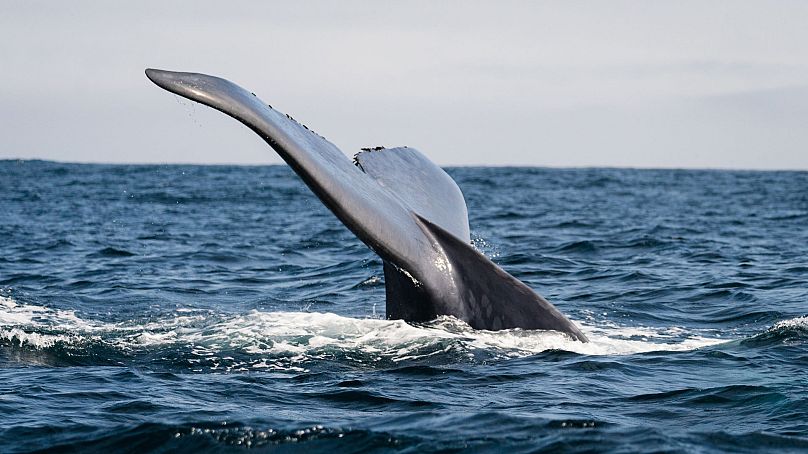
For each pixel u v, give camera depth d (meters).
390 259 24.97
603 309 39.41
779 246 65.88
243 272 51.94
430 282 26.28
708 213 103.94
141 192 136.25
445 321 27.27
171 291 43.81
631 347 29.64
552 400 23.41
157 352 28.12
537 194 142.50
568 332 28.66
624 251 62.16
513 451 19.44
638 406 23.06
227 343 28.83
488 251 61.88
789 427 21.17
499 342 27.38
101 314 36.03
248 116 21.44
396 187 26.69
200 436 20.48
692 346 30.52
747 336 33.19
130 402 23.09
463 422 21.25
